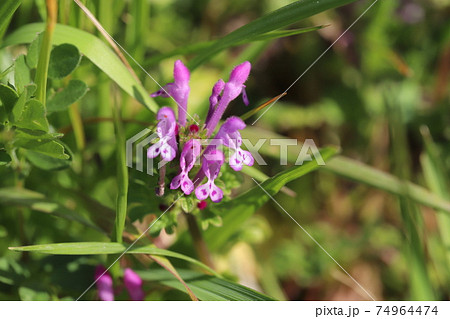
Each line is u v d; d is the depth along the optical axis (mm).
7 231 208
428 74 316
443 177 229
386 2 281
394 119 240
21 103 162
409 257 214
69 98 175
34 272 187
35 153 181
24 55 170
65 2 190
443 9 314
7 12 176
